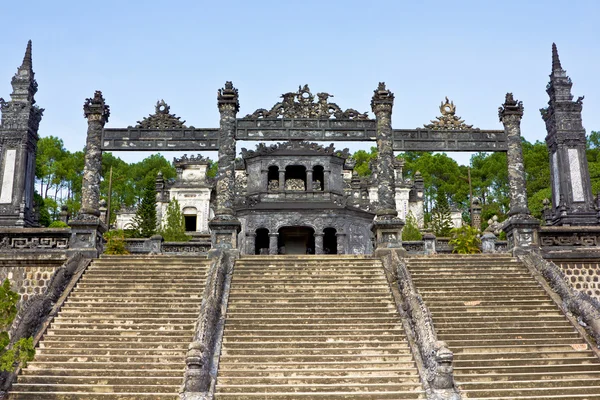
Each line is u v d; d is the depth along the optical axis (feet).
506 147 90.74
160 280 69.82
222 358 53.93
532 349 56.80
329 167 147.74
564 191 92.48
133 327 59.00
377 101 90.27
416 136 91.30
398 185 186.09
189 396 46.50
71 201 221.66
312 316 61.82
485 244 97.19
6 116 93.15
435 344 49.88
